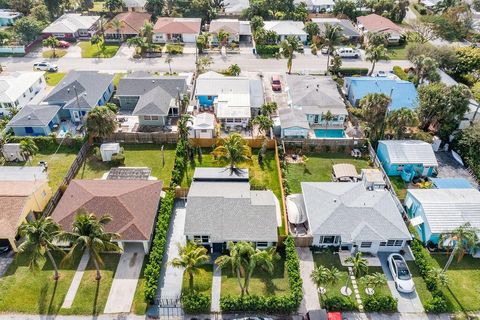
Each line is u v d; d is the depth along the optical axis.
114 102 84.94
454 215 52.88
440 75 87.06
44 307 44.72
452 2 129.00
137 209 52.81
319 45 110.56
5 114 81.06
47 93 88.12
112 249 45.62
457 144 69.88
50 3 127.31
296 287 45.22
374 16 124.38
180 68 98.88
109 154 67.12
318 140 70.56
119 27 112.50
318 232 51.09
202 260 45.03
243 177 59.66
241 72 97.19
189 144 69.56
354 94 83.00
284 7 128.00
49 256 46.44
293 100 81.06
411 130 74.62
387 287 47.81
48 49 109.88
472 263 51.03
